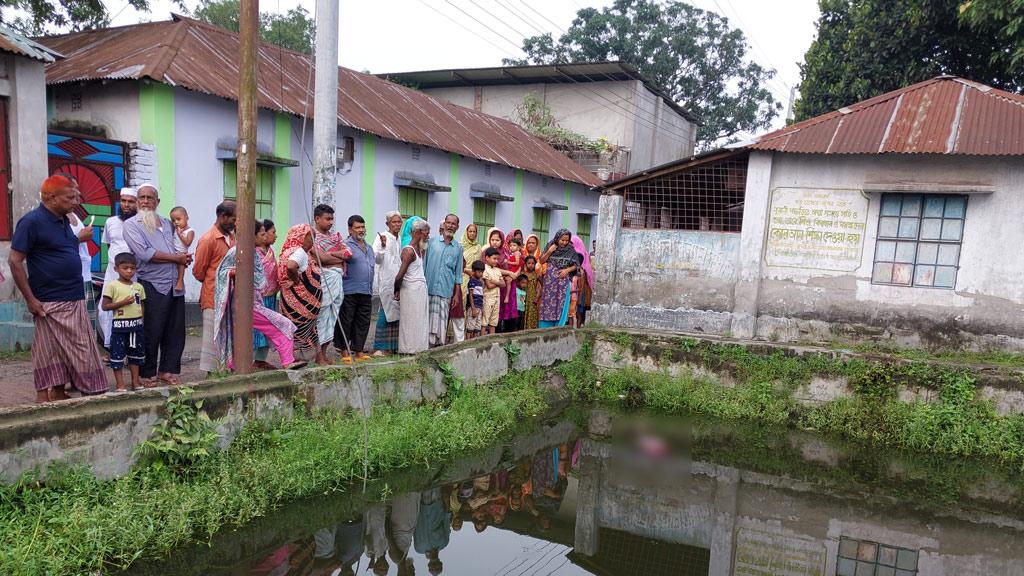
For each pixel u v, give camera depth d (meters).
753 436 7.76
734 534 5.30
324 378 5.68
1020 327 7.96
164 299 5.23
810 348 8.42
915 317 8.39
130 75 7.90
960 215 8.16
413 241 7.02
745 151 8.94
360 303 6.60
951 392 7.60
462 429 6.49
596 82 23.19
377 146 11.48
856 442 7.64
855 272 8.66
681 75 31.95
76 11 11.73
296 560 4.30
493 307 8.70
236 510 4.54
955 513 5.78
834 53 14.38
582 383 9.19
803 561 4.87
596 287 10.04
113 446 4.24
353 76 13.74
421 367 6.67
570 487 6.11
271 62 11.10
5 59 6.43
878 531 5.39
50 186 4.25
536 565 4.57
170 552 4.08
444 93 25.28
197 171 8.80
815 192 8.77
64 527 3.73
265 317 5.54
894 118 8.62
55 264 4.30
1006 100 8.46
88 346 4.52
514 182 15.66
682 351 9.02
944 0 11.70
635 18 31.33
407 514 5.19
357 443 5.48
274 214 9.91
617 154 22.03
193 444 4.60
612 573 4.56
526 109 23.23
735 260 9.23
